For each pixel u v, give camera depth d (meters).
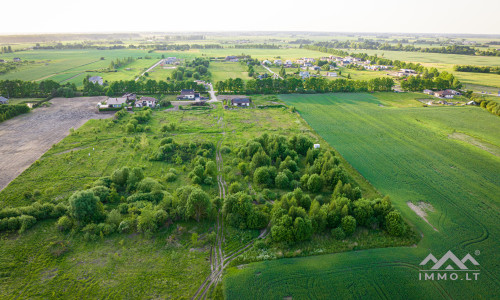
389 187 71.50
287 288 43.34
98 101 140.62
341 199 58.12
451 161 85.19
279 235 51.44
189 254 50.03
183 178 73.75
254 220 55.88
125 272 45.72
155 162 81.38
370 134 105.75
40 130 100.88
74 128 103.38
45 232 53.00
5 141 90.56
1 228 52.19
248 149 84.31
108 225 53.66
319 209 56.88
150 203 59.38
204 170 75.88
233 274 45.50
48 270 45.41
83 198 54.88
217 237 54.41
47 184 67.50
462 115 128.50
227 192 68.88
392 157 87.50
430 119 123.06
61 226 53.19
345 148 93.38
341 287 43.59
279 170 76.19
